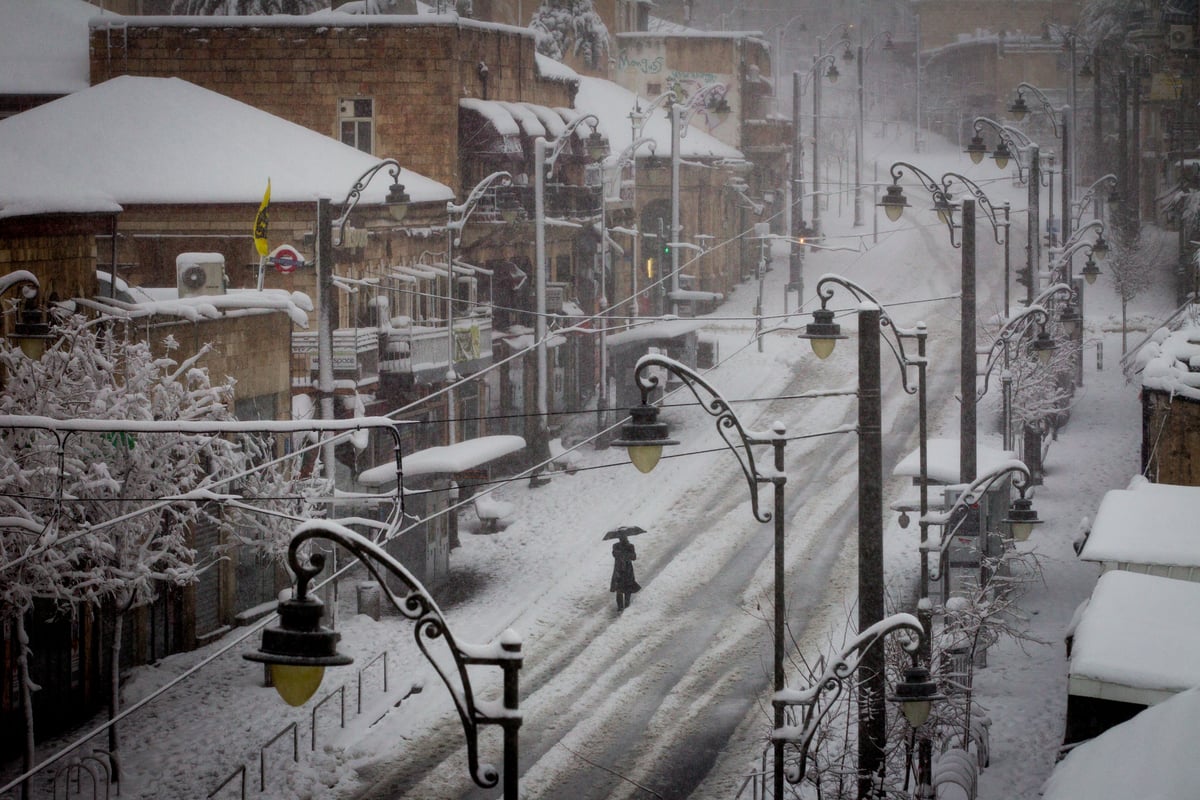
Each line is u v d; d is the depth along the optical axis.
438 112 55.38
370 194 49.00
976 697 32.59
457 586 41.41
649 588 41.12
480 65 58.06
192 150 48.34
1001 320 62.69
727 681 33.97
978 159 52.38
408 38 55.22
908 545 44.66
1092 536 30.97
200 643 36.59
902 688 20.69
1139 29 101.62
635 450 19.05
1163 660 24.14
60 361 28.69
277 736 28.50
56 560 26.72
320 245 34.78
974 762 27.02
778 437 21.42
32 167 33.88
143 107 49.94
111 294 37.62
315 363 45.50
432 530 40.19
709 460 54.94
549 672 34.81
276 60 55.56
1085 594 40.22
